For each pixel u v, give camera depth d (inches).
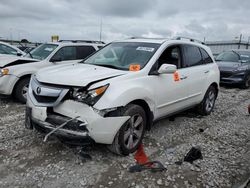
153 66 178.2
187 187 131.3
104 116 141.1
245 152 174.4
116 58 189.9
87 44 342.0
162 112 189.9
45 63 293.9
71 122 140.1
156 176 138.9
